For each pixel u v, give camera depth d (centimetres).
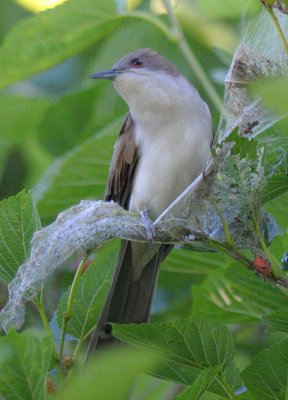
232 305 873
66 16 897
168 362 629
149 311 898
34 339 514
